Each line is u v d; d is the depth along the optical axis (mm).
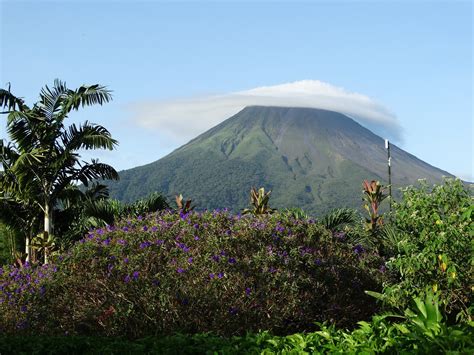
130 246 7695
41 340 5965
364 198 12297
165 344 4613
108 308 6945
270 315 6578
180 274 6934
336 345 3186
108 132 18156
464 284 6426
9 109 18156
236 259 7062
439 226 6574
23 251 23391
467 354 2396
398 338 2809
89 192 19188
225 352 3805
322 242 8289
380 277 7852
